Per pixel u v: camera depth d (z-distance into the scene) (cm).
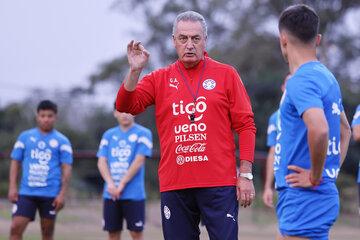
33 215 2323
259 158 4428
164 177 1338
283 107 1154
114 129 2378
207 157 1293
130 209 2283
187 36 1315
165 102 1342
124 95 1295
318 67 1121
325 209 1111
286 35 1160
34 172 2331
